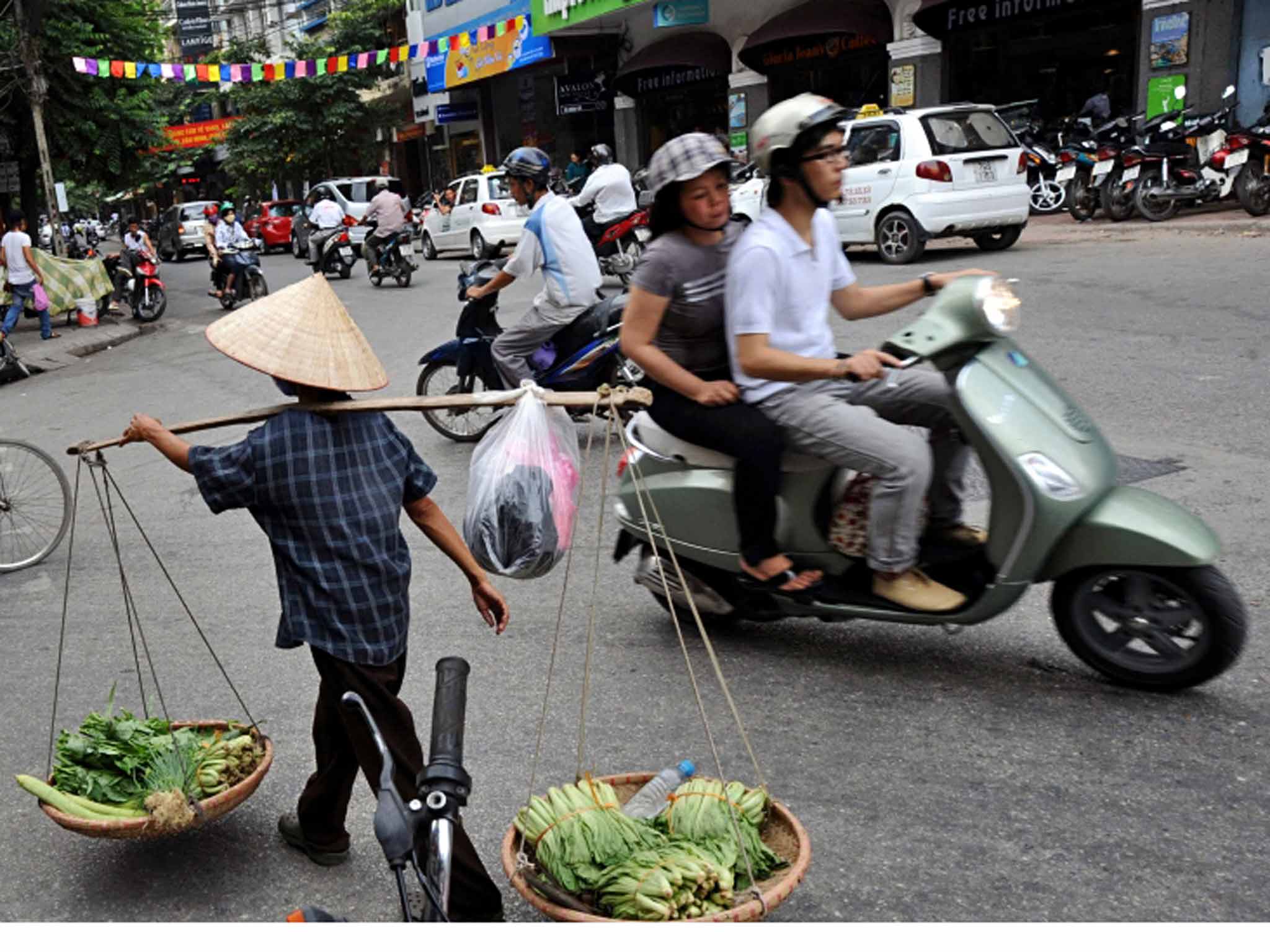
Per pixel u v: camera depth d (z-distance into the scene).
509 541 3.01
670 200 3.89
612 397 2.84
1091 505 3.68
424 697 4.25
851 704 3.93
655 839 2.61
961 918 2.80
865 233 13.88
